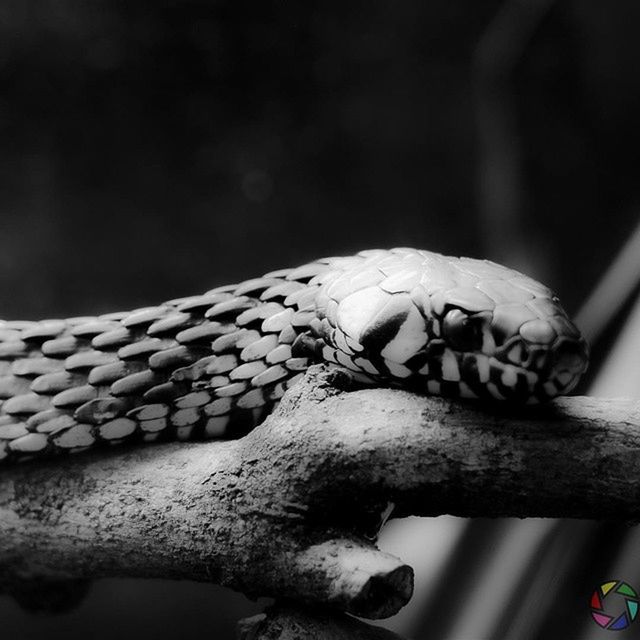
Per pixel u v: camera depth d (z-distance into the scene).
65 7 1.07
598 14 1.03
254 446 0.46
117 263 1.14
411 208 1.21
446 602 0.60
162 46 1.11
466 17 1.18
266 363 0.49
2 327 0.49
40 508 0.48
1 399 0.49
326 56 1.17
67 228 1.12
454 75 1.19
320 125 1.18
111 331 0.49
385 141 1.20
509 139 1.11
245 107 1.15
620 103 1.05
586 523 0.56
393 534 0.72
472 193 1.19
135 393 0.48
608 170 1.07
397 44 1.18
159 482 0.47
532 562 0.57
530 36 1.08
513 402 0.46
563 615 0.55
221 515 0.46
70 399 0.48
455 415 0.45
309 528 0.45
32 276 1.12
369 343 0.47
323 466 0.45
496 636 0.57
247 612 0.97
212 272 1.17
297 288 0.49
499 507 0.45
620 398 0.46
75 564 0.48
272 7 1.13
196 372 0.48
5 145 1.09
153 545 0.46
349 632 0.45
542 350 0.45
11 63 1.07
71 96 1.10
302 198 1.19
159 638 0.95
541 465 0.44
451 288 0.46
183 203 1.15
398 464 0.45
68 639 0.93
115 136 1.12
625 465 0.44
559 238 1.10
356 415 0.45
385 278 0.47
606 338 0.60
